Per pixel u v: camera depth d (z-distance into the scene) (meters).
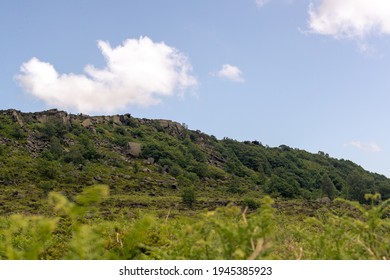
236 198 111.94
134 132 174.62
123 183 118.75
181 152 163.88
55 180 109.19
